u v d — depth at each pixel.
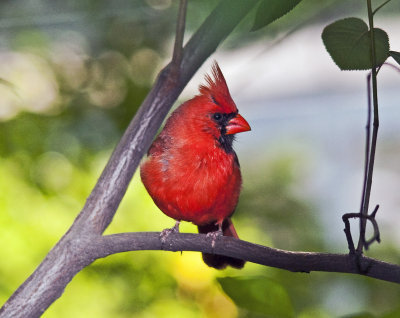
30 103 8.23
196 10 5.82
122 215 7.48
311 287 6.77
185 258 7.03
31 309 2.94
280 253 3.16
